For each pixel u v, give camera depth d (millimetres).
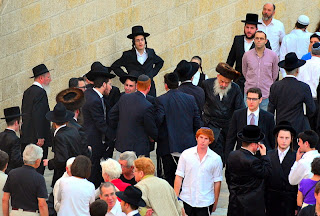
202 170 28469
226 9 47781
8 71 39469
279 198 27438
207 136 28266
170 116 31859
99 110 33062
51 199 28891
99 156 33406
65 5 41156
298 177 26062
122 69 41938
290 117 33500
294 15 50312
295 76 33750
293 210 27406
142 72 41125
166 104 31859
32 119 33844
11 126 30641
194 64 33688
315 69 36125
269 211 27688
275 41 45125
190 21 46344
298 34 44500
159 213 24219
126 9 43562
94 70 34625
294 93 33344
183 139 31859
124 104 32406
